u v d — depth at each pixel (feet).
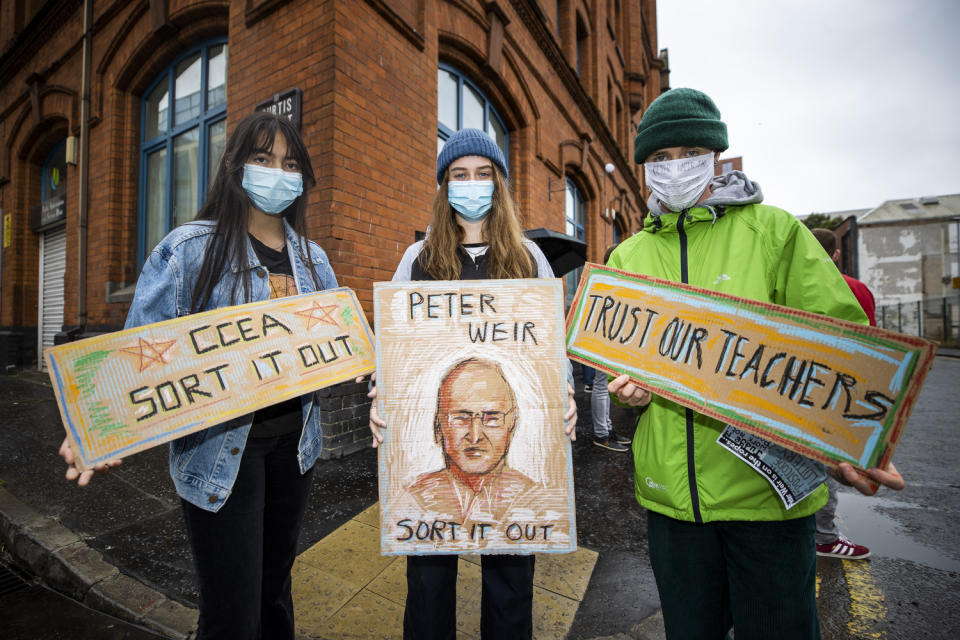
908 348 3.05
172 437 3.49
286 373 3.91
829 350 3.29
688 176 4.05
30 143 25.02
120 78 18.84
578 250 16.08
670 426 3.84
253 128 4.14
